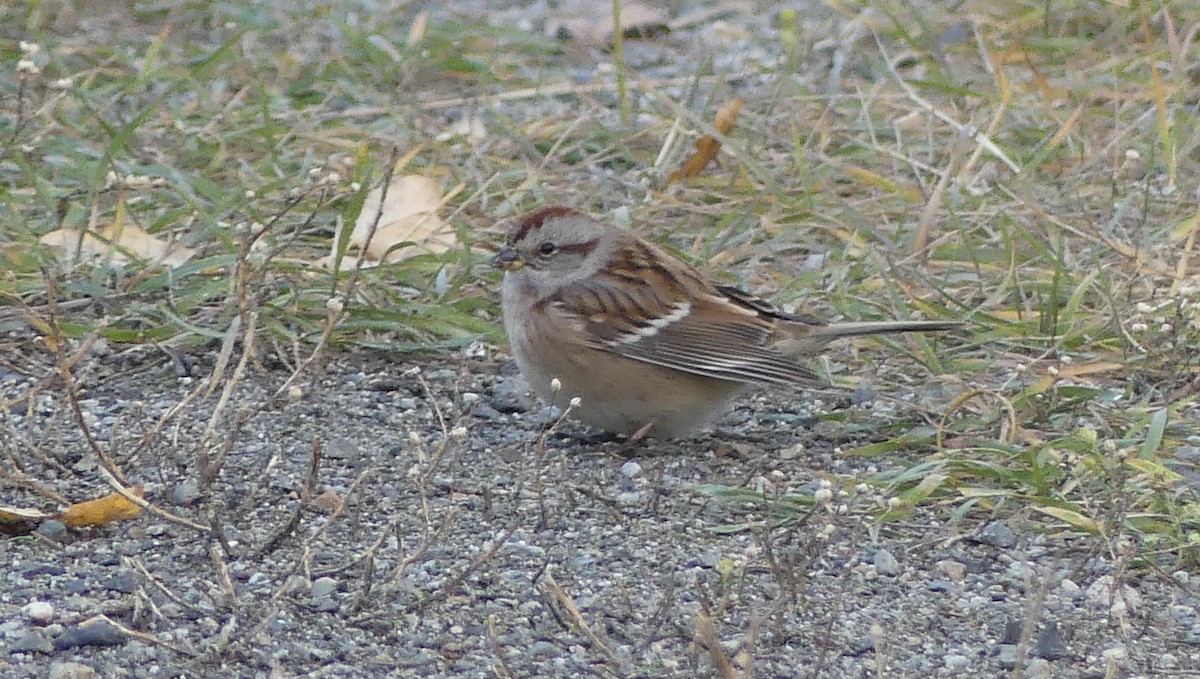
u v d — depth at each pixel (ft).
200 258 38.04
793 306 37.96
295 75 50.03
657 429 32.65
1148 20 50.65
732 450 32.30
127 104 47.47
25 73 36.78
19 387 33.50
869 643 24.56
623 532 28.14
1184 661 24.29
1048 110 46.14
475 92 50.21
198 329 34.68
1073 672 23.94
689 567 26.81
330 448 31.19
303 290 36.32
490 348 36.47
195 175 42.06
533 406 34.19
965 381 34.68
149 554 26.61
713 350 31.81
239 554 26.68
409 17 56.90
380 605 25.05
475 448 31.94
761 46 54.80
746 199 42.19
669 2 60.13
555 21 58.29
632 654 23.86
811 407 34.37
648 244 33.40
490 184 42.42
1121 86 47.75
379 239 39.47
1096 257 37.63
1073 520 28.02
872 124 46.52
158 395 33.42
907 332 34.99
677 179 43.91
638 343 31.76
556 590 24.03
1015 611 25.75
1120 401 33.35
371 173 37.63
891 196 42.65
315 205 40.27
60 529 27.17
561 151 45.11
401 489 29.58
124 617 24.54
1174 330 33.81
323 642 24.03
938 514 29.09
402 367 35.45
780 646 24.35
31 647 23.52
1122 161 43.98
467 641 24.18
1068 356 35.60
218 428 31.78
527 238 32.17
